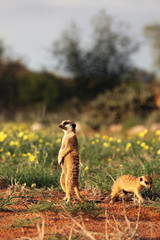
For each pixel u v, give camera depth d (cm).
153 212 1098
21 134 2122
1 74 8169
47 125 3781
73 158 1180
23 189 1346
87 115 5166
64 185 1217
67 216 1029
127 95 5291
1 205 1097
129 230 898
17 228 916
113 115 4981
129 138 2489
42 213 1051
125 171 1570
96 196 1301
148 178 1116
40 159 1875
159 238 855
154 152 1958
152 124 4469
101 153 2114
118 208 1141
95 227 932
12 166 1733
